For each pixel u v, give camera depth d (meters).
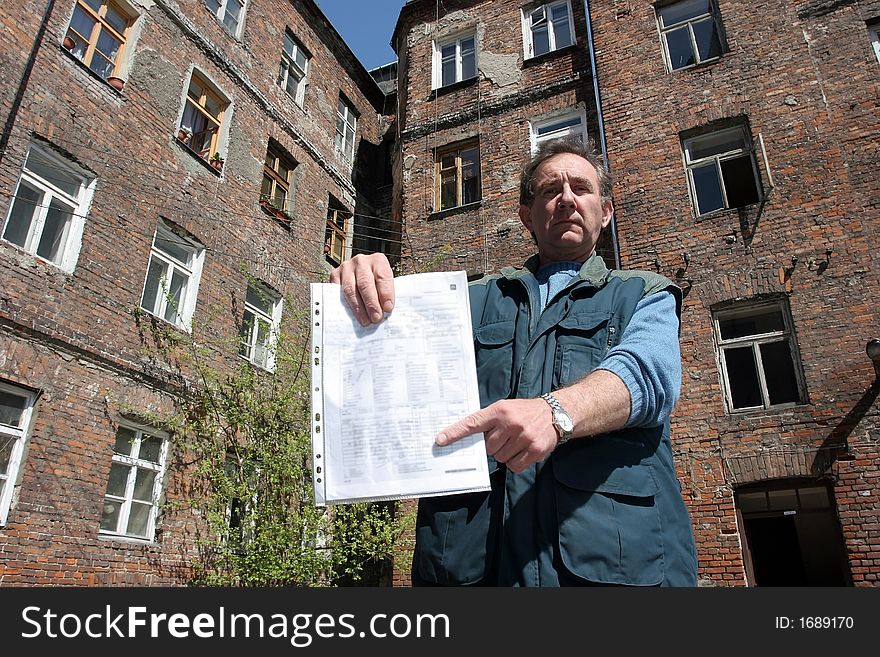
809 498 7.60
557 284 1.98
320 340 1.45
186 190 10.23
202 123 11.24
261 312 11.50
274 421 9.36
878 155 8.45
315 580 8.38
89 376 7.87
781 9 9.94
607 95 10.83
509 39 13.66
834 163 8.55
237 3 12.98
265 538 8.02
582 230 2.05
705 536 7.55
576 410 1.32
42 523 6.94
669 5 11.17
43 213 7.86
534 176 2.28
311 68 15.03
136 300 8.80
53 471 7.18
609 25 11.41
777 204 8.69
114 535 7.84
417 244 12.57
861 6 9.44
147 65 10.02
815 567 11.27
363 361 1.41
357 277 1.51
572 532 1.44
